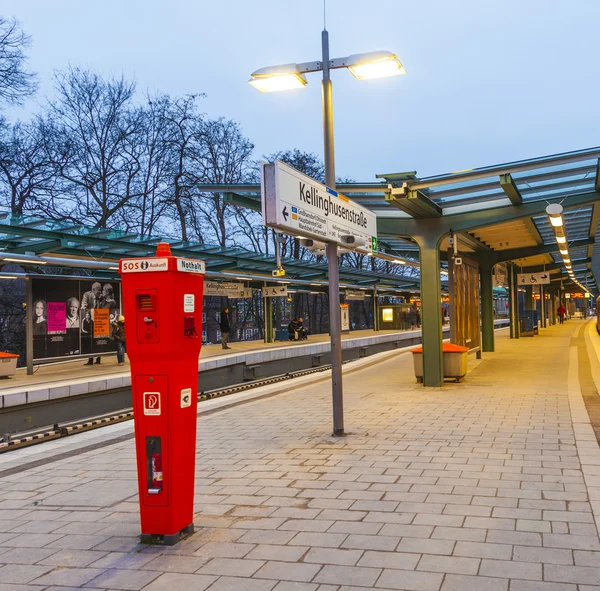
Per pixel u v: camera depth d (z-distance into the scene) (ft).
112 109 92.94
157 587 11.37
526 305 117.91
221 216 112.98
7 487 19.21
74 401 45.32
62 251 51.75
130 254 56.24
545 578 11.19
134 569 12.26
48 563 12.76
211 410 34.37
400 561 12.16
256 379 72.28
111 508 16.63
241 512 15.69
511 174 31.91
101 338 60.54
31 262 48.32
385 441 24.03
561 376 45.78
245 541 13.57
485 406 32.32
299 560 12.37
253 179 113.09
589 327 148.97
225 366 66.03
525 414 29.55
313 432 26.53
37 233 44.47
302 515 15.26
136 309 13.57
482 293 71.67
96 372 53.62
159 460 13.53
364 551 12.75
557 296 217.15
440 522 14.42
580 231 58.44
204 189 32.24
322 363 88.48
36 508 16.85
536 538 13.23
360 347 99.60
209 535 14.03
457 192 34.55
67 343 57.31
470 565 11.86
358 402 35.37
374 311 139.23
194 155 104.83
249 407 35.12
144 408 13.60
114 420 42.42
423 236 40.78
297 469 20.02
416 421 28.37
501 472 18.85
